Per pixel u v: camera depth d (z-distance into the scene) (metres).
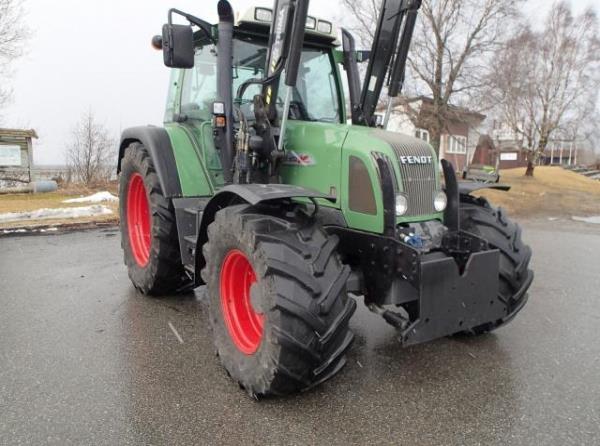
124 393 2.82
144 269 4.52
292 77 3.20
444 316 2.87
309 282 2.55
